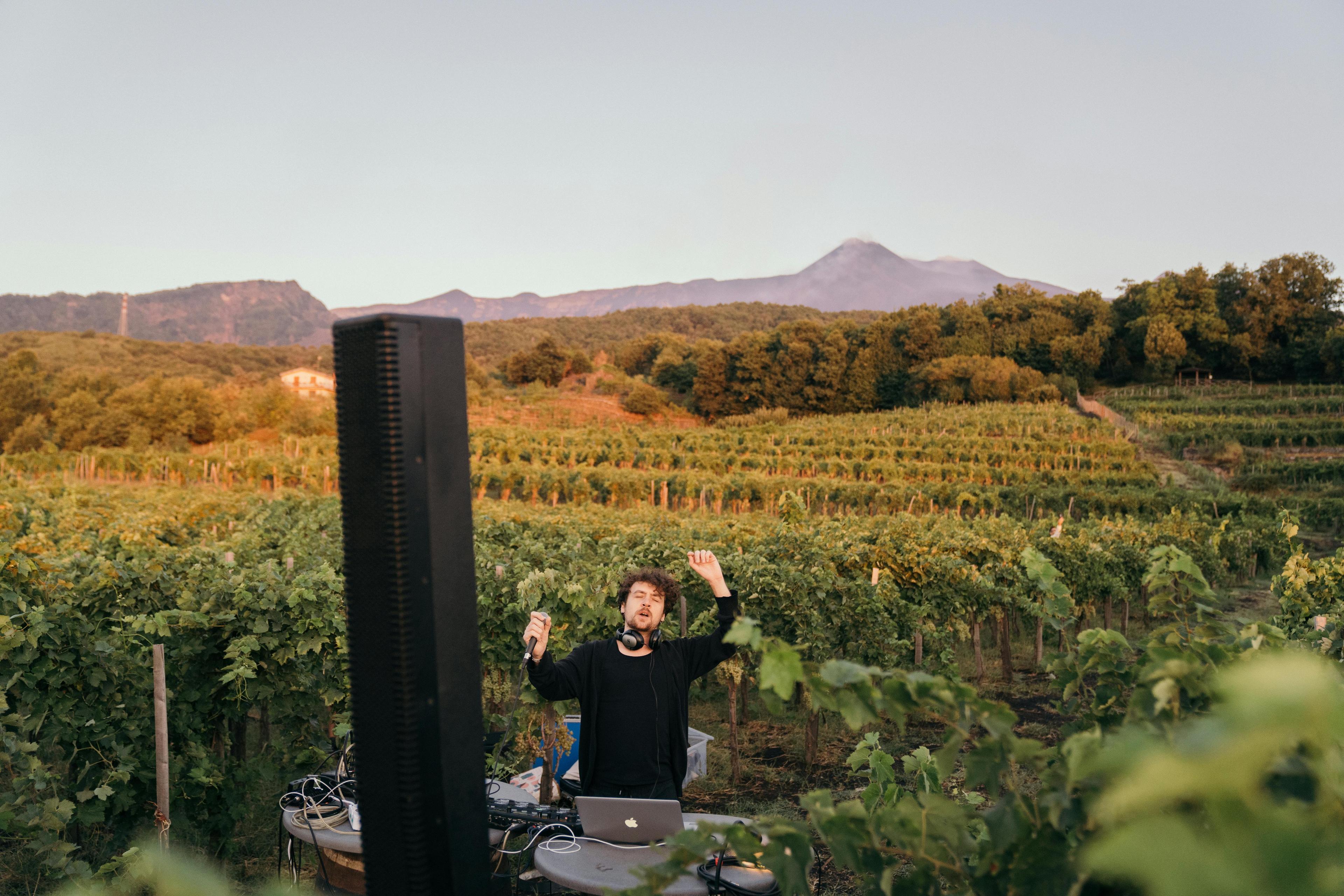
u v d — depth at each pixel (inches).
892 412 2731.3
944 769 45.6
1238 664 55.3
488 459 1995.6
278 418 3073.3
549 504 1528.1
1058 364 2935.5
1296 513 1171.9
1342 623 141.6
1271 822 13.6
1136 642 483.5
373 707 75.9
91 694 198.5
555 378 4121.6
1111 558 533.6
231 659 217.0
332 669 229.1
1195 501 1200.2
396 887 75.6
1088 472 1604.3
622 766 140.8
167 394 2918.3
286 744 237.9
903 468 1620.3
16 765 175.5
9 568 234.1
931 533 497.0
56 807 166.2
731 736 275.3
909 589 406.6
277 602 224.4
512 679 234.7
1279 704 13.5
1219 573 690.2
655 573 146.9
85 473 2006.6
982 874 44.0
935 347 3154.5
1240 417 2046.0
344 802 139.2
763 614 316.8
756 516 1019.3
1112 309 3127.5
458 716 77.4
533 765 203.3
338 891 132.7
